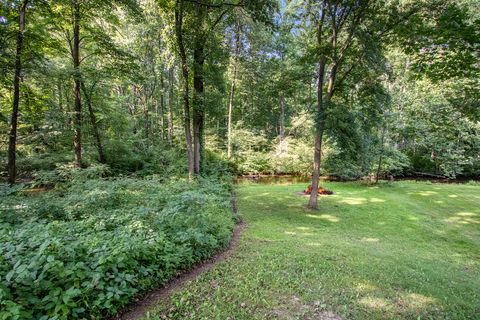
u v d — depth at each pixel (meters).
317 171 9.64
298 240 5.92
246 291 3.26
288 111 27.41
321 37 9.77
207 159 18.61
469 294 3.56
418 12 6.91
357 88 9.82
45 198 5.45
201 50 11.23
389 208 9.98
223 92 14.86
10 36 8.37
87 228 3.93
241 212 8.92
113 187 6.28
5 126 11.38
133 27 17.47
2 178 10.84
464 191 13.58
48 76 10.02
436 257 5.55
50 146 13.98
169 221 4.40
